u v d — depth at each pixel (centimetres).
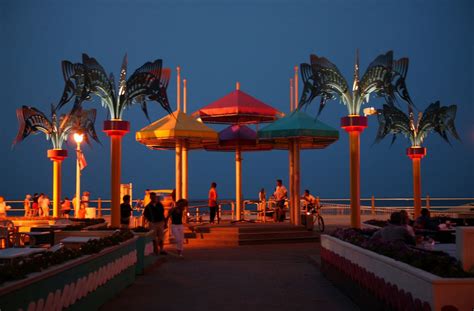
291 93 2942
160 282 1453
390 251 942
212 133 2588
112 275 1222
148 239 1652
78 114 2750
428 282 679
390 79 1964
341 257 1296
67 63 1914
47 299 786
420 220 1741
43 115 2709
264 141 3030
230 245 2448
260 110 2681
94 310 1066
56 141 2758
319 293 1288
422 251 952
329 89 1970
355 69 1975
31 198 3991
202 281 1470
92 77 1919
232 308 1130
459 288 662
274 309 1121
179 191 2598
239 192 3025
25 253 1087
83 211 2978
